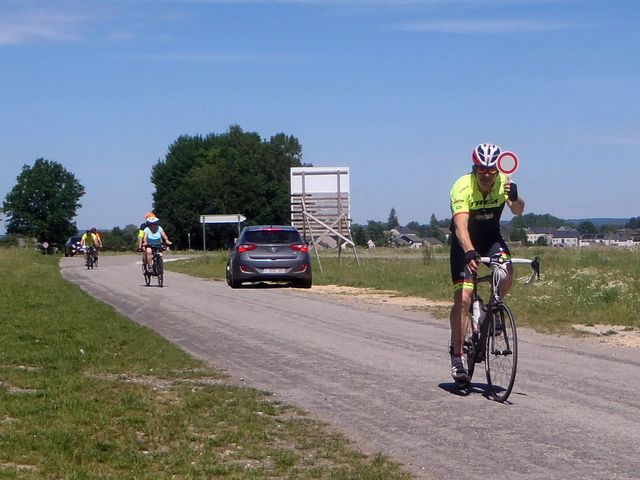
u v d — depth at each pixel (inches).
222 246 3750.0
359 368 390.3
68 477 220.4
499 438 268.7
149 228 928.3
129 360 398.0
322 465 239.8
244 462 241.4
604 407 309.9
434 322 564.4
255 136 4207.7
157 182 3954.2
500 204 321.1
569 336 494.9
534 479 227.9
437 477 229.9
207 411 299.7
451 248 335.9
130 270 1346.0
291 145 4227.4
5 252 1600.6
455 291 335.0
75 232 4121.6
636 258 1091.9
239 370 384.8
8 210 4018.2
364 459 246.4
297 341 476.4
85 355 406.6
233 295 788.6
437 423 288.0
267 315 607.2
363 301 716.7
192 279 1075.3
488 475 231.5
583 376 369.7
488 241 331.0
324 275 1029.8
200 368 386.6
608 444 261.0
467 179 320.5
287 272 885.8
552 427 281.7
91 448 246.1
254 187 3742.6
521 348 451.8
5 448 243.4
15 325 507.2
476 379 365.7
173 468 232.8
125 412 291.4
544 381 358.6
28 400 303.9
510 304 612.7
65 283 907.4
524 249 1382.9
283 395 332.2
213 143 4060.0
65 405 296.2
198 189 3681.1
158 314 613.9
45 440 251.6
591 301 600.4
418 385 350.9
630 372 379.2
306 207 1268.5
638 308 571.8
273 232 905.5
